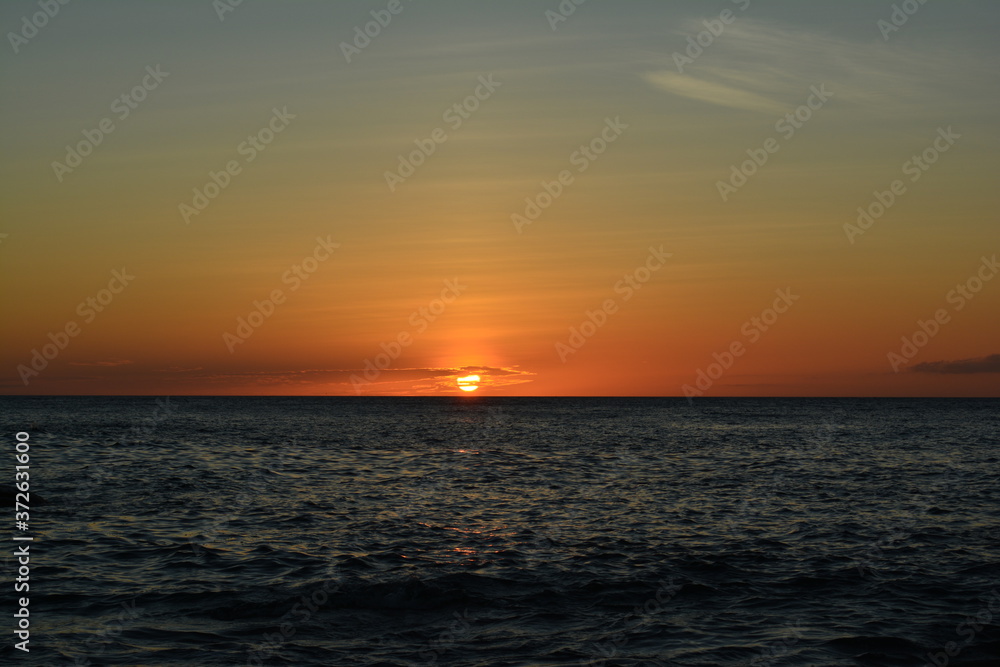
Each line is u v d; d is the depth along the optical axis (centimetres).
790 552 1972
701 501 2861
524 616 1444
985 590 1627
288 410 15312
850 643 1312
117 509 2452
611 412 14700
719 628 1384
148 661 1177
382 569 1750
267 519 2355
